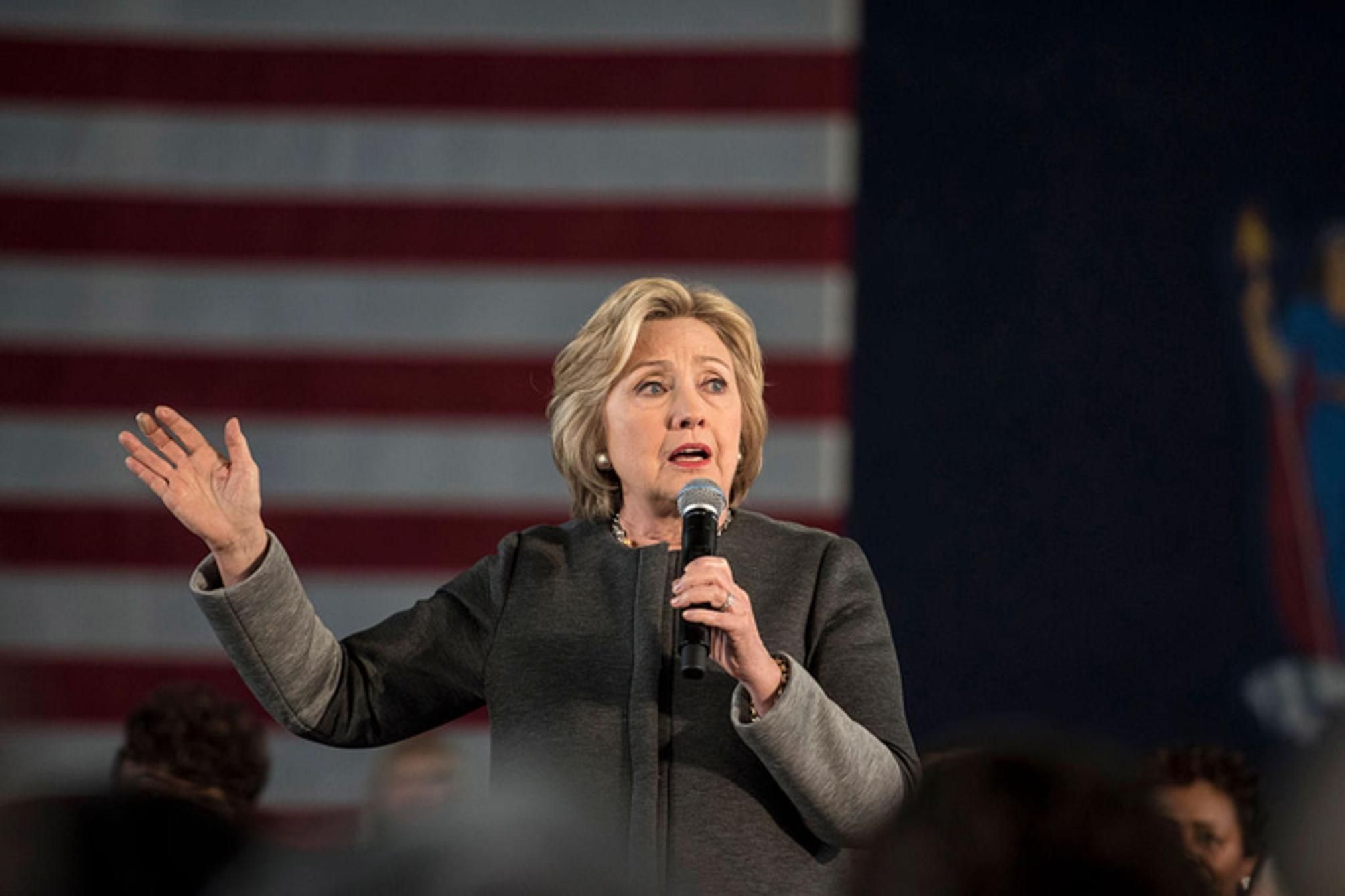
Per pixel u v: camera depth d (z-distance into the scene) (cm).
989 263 2497
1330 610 2414
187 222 2495
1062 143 2522
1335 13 2531
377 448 2445
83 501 2411
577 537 941
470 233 2495
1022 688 2406
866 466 2447
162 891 414
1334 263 2481
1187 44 2539
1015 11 2552
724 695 855
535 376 2464
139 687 2364
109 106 2517
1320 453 2445
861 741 799
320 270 2484
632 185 2500
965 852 355
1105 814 357
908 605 2423
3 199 2484
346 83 2536
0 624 2162
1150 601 2425
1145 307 2488
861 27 2548
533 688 876
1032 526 2441
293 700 883
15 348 2444
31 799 414
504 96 2530
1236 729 2383
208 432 2436
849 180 2509
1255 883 869
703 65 2536
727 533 920
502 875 366
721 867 820
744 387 961
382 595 2406
